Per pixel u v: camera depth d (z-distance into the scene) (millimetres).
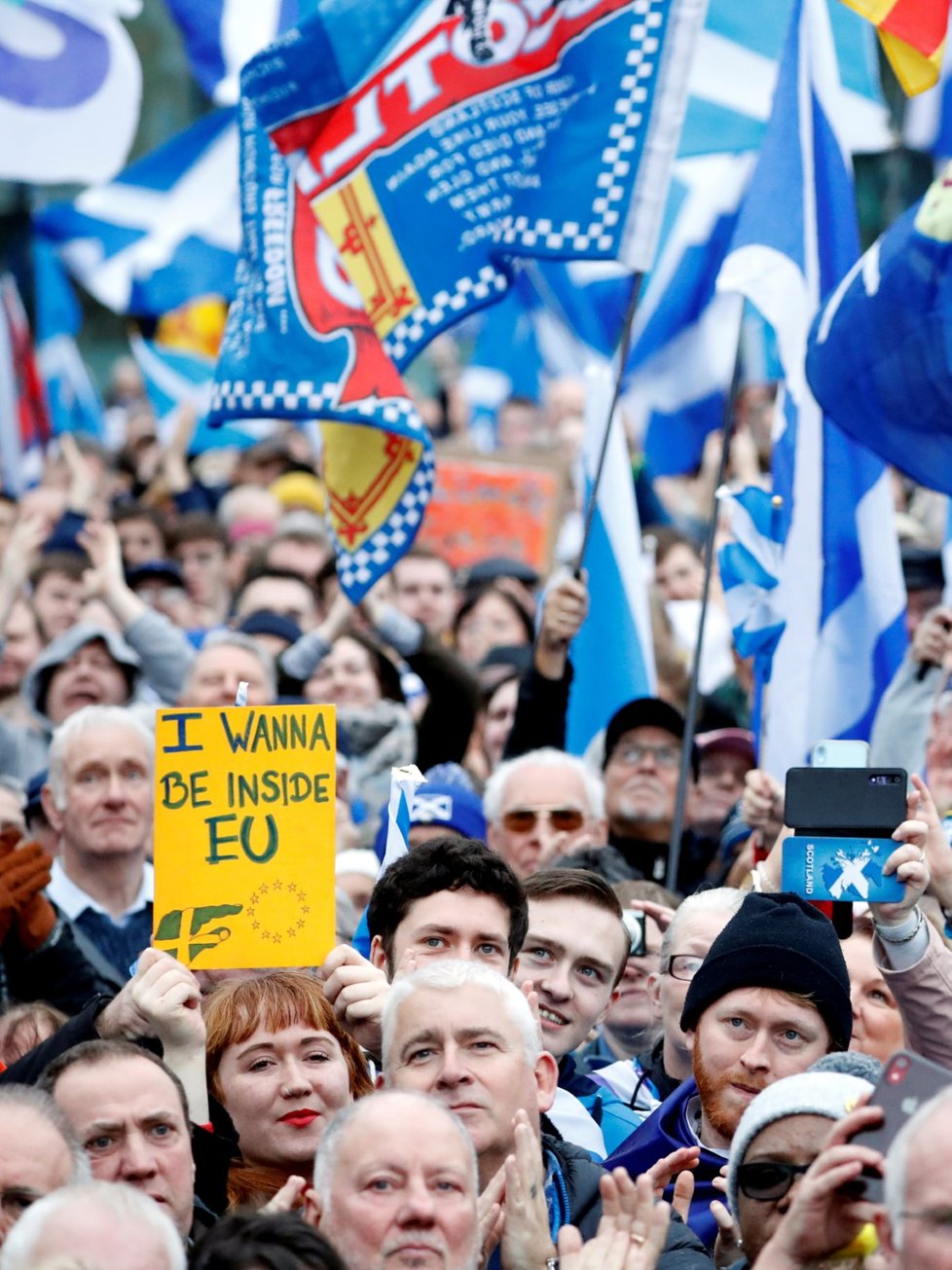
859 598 10664
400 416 10023
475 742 13844
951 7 9938
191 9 19328
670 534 16484
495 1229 6473
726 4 16688
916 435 9602
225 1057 7590
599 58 10008
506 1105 6609
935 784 10328
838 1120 5996
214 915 7789
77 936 9719
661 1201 6727
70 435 20219
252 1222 5574
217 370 10305
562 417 20297
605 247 9977
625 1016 9656
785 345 10695
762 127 16641
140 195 20250
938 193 9430
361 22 10125
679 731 11586
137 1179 6621
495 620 15789
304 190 10234
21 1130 6230
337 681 13289
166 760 7902
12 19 18609
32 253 22062
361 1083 7738
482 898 7652
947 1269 5023
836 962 7371
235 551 18531
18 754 13305
